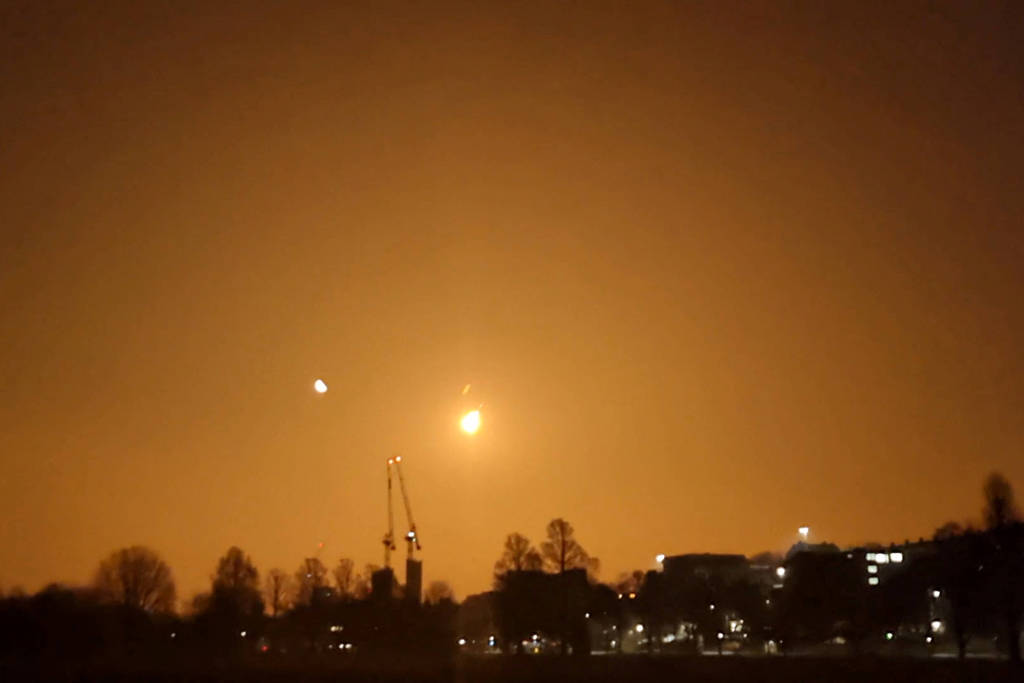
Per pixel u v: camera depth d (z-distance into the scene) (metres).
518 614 128.00
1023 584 101.12
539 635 127.94
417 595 136.25
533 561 133.25
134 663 108.06
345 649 129.25
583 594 131.25
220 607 123.81
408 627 126.81
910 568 132.38
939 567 116.06
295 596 143.88
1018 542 103.25
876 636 133.38
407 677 103.06
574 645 128.75
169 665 108.94
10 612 100.56
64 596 104.75
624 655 135.62
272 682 97.44
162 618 115.12
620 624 157.88
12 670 98.88
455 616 131.88
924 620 128.12
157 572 115.00
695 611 163.88
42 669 100.06
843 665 104.00
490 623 140.75
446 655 126.19
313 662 115.38
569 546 133.25
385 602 132.00
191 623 120.19
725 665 108.00
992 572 103.50
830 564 138.12
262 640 139.12
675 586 170.38
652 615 165.00
